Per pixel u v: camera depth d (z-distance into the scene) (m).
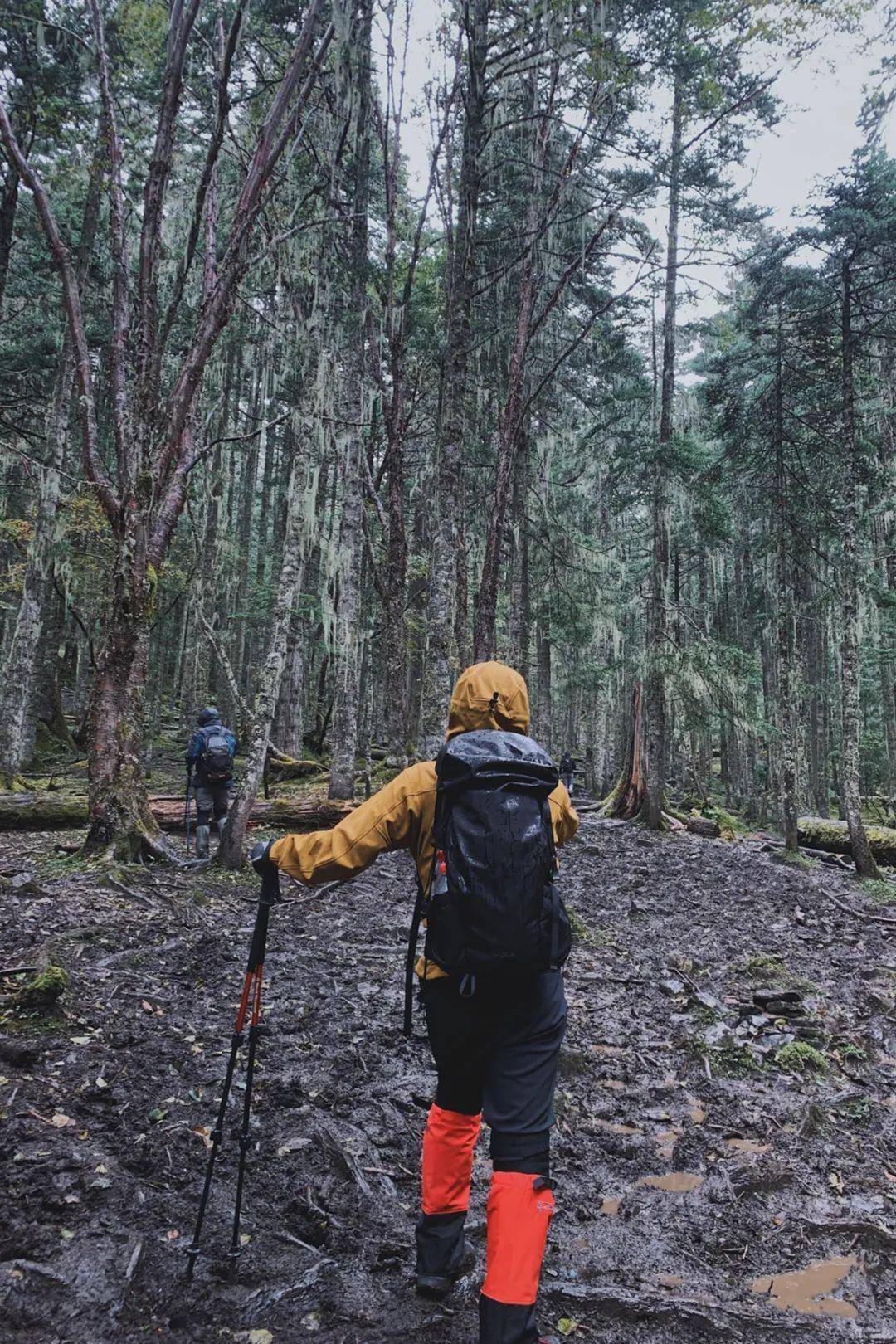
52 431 14.46
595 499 23.45
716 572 28.03
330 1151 3.10
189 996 4.62
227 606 26.55
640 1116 3.80
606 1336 2.28
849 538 12.96
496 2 8.34
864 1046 4.88
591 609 18.48
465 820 2.08
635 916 8.37
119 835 7.46
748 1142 3.58
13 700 13.49
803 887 10.98
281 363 13.70
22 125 11.67
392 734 16.02
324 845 2.25
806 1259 2.75
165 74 7.95
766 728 15.41
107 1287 2.23
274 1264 2.45
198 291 13.39
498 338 15.20
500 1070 2.10
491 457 16.83
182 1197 2.72
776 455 14.93
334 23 7.50
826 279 13.21
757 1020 5.03
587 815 17.41
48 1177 2.66
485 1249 2.64
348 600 13.50
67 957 4.82
